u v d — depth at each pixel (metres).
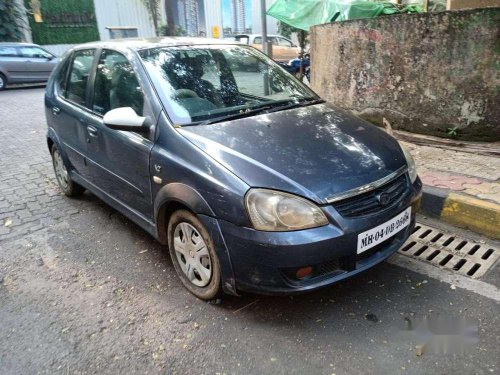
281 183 2.41
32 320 2.76
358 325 2.59
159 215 2.98
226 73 3.53
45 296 3.01
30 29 18.08
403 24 5.19
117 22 19.92
